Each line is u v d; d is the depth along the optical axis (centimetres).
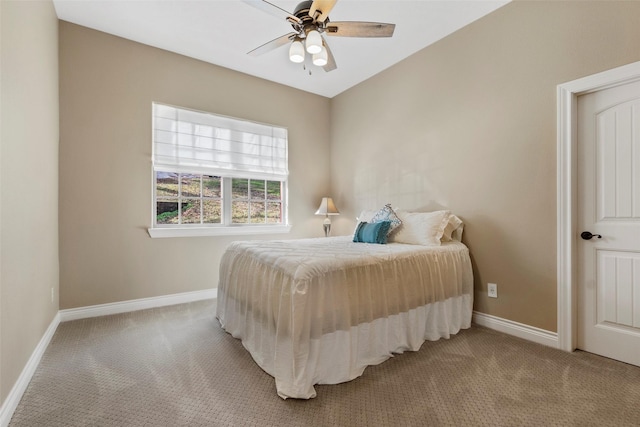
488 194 262
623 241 200
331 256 194
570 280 214
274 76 386
